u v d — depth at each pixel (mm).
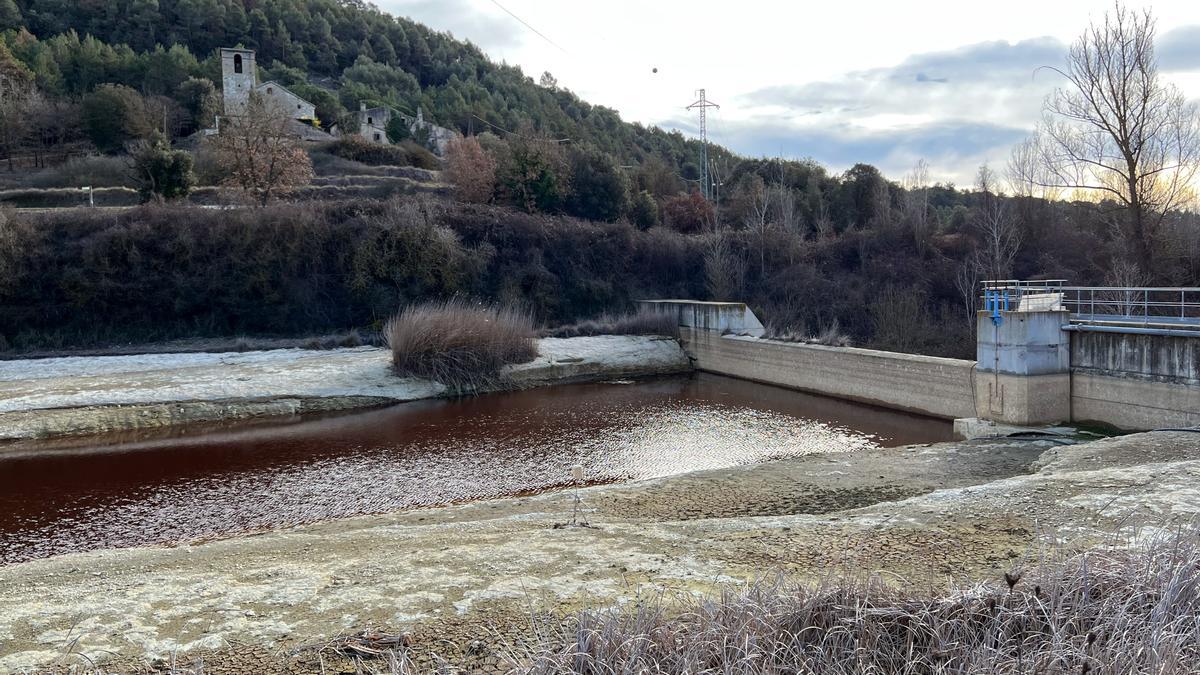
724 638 4488
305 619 5766
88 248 31109
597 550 7555
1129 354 15922
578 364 28891
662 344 32219
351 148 56531
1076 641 4492
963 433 17594
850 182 57188
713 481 12656
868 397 23094
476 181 46281
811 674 4320
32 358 27391
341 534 9328
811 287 39469
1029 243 39062
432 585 6461
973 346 30672
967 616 4770
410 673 4672
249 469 15453
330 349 29703
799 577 6352
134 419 19609
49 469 15516
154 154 39219
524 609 5758
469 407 22734
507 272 37531
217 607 6098
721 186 62031
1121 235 31781
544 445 17578
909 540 7461
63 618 5965
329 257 34562
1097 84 28844
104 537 11352
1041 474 10992
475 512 11125
